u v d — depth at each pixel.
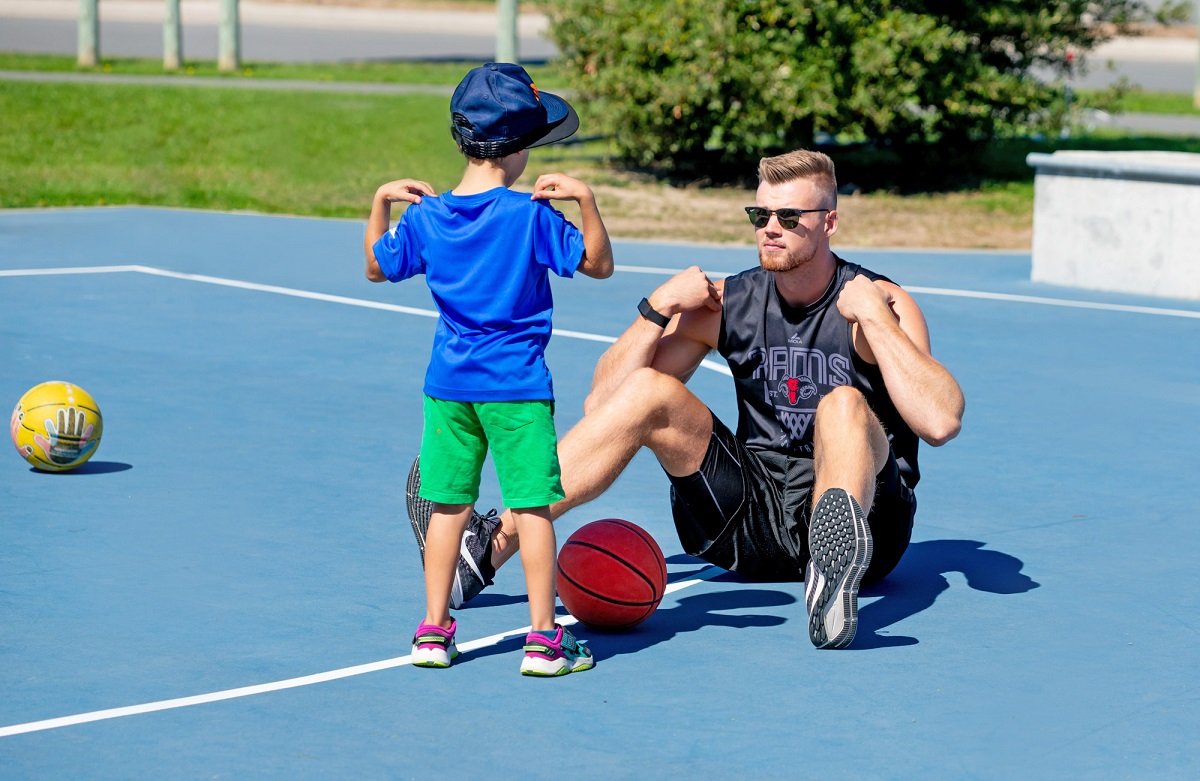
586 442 9.56
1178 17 41.97
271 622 9.61
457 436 8.79
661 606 10.23
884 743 7.77
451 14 100.81
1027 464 14.30
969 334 21.77
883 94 38.16
